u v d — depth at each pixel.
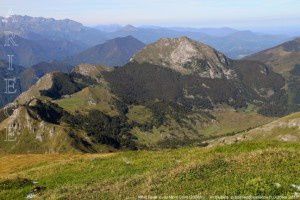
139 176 32.94
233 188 24.17
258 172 27.33
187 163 33.94
